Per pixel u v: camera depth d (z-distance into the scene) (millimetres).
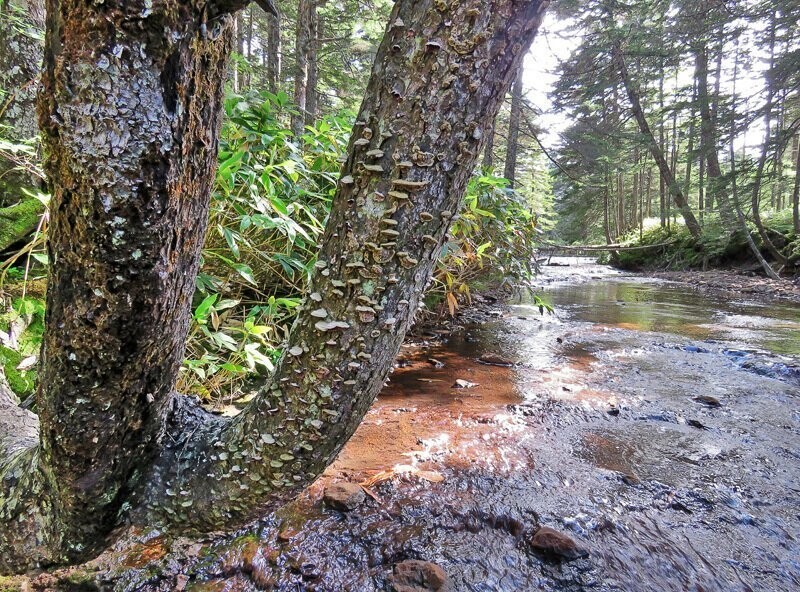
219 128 597
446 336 3607
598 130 9703
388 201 560
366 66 8695
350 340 613
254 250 2150
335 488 1390
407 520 1297
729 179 8328
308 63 6051
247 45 9914
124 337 589
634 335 3746
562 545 1185
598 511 1361
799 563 1188
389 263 584
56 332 586
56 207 522
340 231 595
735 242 9500
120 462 716
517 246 3818
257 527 1229
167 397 738
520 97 7980
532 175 16484
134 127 482
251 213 2164
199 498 755
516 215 3961
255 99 2434
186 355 1910
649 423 2006
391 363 674
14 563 782
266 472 703
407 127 538
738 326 4172
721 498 1450
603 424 1986
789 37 8117
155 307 590
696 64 9945
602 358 3049
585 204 12766
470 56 517
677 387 2479
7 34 1999
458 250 2898
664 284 8289
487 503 1377
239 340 2129
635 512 1368
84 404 631
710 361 2990
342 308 605
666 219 12766
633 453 1733
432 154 544
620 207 17281
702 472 1603
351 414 669
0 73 2002
